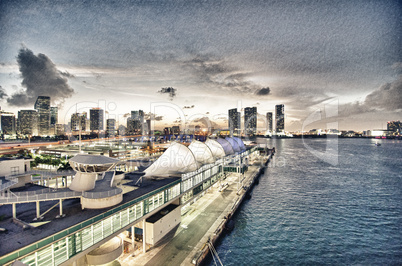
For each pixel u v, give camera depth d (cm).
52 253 2470
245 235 5100
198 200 6562
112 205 3291
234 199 6706
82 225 2764
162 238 4228
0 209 3284
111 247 3362
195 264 3462
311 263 4175
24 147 13700
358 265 4150
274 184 9856
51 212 3109
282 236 5122
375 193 8588
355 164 15612
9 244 2267
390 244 4888
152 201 4088
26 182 4225
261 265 4062
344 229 5562
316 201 7600
